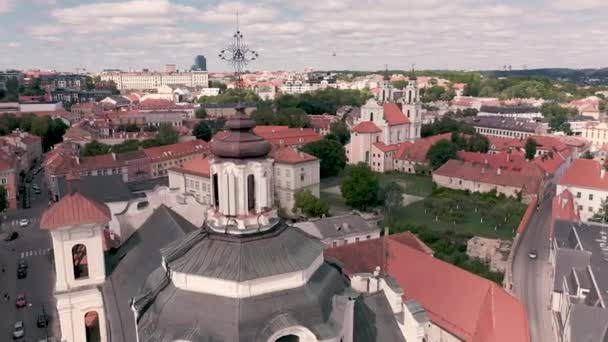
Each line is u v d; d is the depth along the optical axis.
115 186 107.38
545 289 101.31
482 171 173.75
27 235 137.38
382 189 150.75
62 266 48.81
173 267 33.53
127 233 59.28
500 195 167.12
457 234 128.12
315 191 166.12
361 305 39.22
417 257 73.31
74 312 49.50
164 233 51.66
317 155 197.62
